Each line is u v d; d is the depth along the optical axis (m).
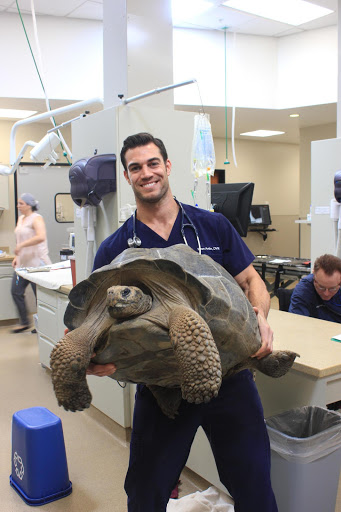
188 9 5.32
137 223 1.64
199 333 1.09
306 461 1.70
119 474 2.61
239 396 1.57
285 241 9.23
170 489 1.52
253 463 1.55
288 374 1.96
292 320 2.54
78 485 2.51
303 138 8.38
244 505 1.58
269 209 9.26
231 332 1.26
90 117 3.00
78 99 5.63
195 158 2.87
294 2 5.13
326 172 3.70
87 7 5.20
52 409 3.49
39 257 5.32
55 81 5.53
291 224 9.23
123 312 1.15
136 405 1.63
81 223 3.18
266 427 1.68
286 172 10.25
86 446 2.94
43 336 4.29
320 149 3.73
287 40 6.41
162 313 1.20
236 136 9.17
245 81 6.39
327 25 6.00
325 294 2.70
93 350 1.25
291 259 5.71
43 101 5.62
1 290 5.95
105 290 1.29
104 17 3.25
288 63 6.43
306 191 8.53
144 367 1.28
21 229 5.33
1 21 5.27
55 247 6.98
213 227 1.67
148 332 1.16
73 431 3.15
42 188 6.90
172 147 2.94
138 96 2.69
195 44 6.07
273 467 1.79
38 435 2.36
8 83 5.35
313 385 1.86
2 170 3.86
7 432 3.12
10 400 3.66
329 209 3.70
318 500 1.77
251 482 1.56
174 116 2.94
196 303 1.23
